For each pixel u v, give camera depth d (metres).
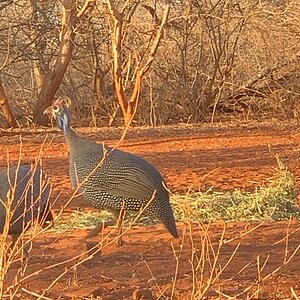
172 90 32.41
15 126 29.11
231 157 19.33
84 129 28.31
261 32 32.72
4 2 33.12
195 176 16.16
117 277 7.57
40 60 31.89
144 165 9.00
